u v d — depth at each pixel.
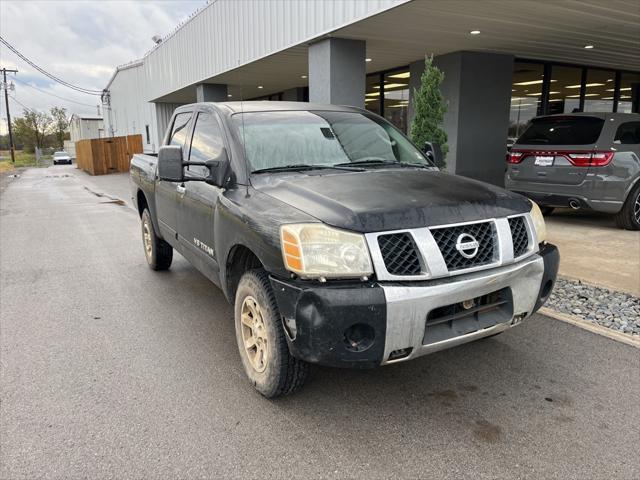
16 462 2.51
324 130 3.96
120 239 8.23
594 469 2.42
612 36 9.72
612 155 7.16
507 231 2.85
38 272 6.16
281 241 2.62
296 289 2.53
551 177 7.75
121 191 17.34
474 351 3.73
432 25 8.59
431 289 2.50
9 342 4.01
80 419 2.89
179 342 3.99
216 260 3.68
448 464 2.47
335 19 8.67
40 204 13.78
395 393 3.16
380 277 2.48
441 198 2.81
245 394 3.16
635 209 7.48
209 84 17.48
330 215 2.59
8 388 3.26
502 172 12.27
